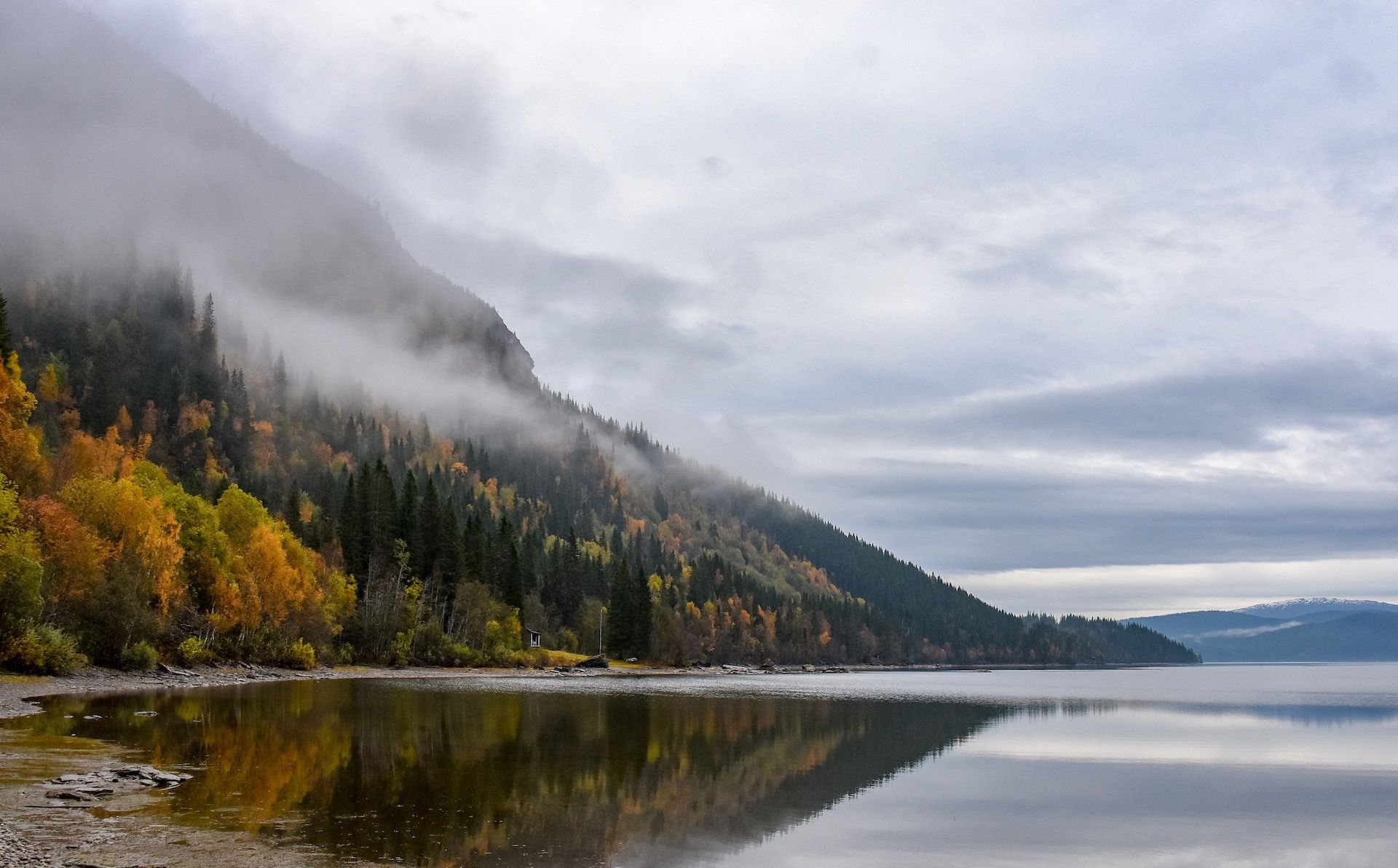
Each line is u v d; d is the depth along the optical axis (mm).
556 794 33656
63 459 106375
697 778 39125
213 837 24344
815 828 30188
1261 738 64000
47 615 75312
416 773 36719
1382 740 63031
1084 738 61531
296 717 55125
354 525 136625
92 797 28203
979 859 26812
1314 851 28844
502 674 139500
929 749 52875
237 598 96812
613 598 186750
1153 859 27703
